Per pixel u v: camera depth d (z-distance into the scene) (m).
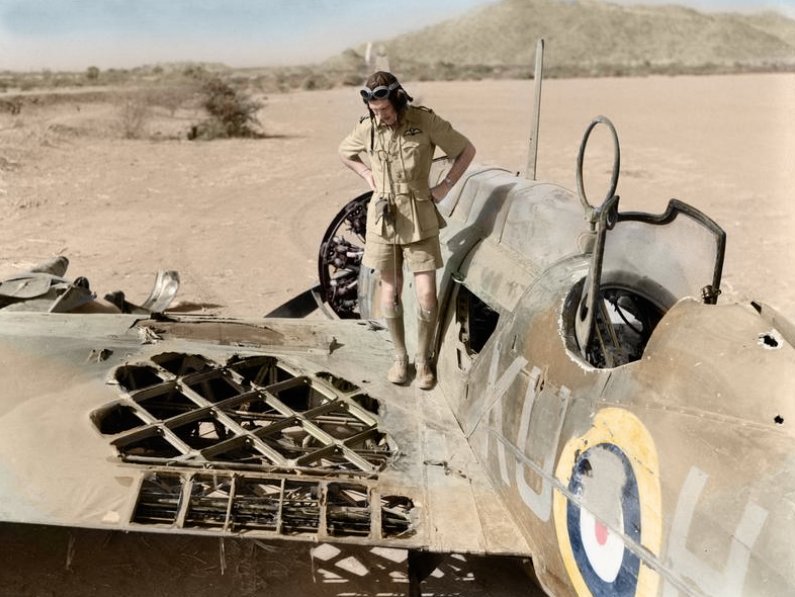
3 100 28.72
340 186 15.95
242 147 21.33
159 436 4.38
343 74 59.03
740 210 13.88
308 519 3.71
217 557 4.66
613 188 3.34
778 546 2.46
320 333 5.52
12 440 4.05
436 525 3.71
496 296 4.41
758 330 2.83
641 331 4.01
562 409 3.45
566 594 3.46
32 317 5.46
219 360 4.95
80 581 4.41
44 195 14.20
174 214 13.16
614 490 3.06
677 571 2.74
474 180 5.25
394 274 4.73
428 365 4.89
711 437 2.76
